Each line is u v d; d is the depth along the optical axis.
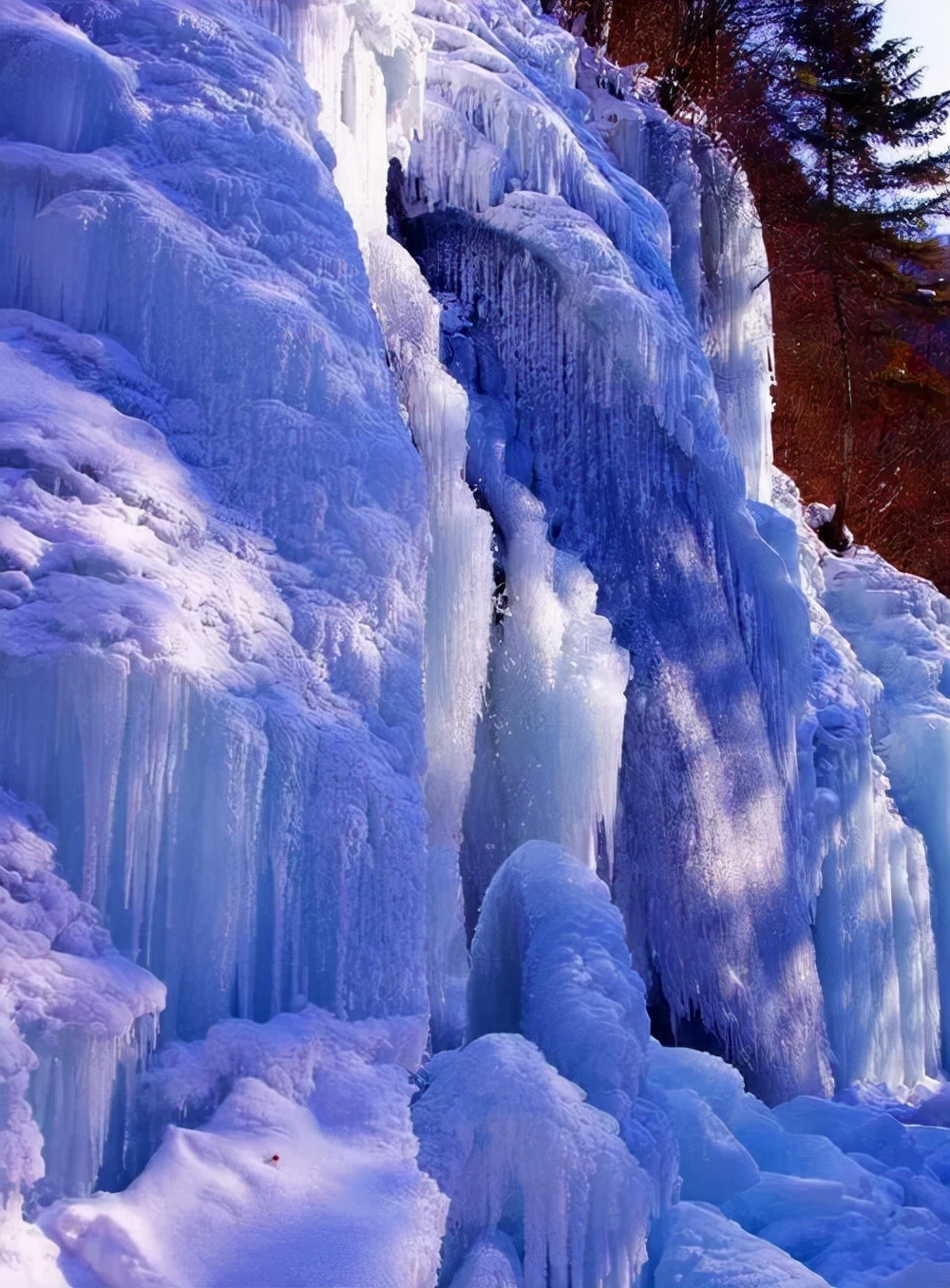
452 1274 4.12
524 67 9.69
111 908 3.58
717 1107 6.34
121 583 3.83
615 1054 4.95
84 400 4.30
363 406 5.00
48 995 3.13
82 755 3.56
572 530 8.30
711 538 8.91
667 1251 4.76
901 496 25.03
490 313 8.41
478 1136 4.22
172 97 5.27
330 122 6.57
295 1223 3.22
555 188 8.67
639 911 8.09
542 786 7.32
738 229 11.67
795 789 9.27
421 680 4.82
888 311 23.14
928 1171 7.08
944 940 11.70
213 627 4.06
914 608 13.15
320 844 4.07
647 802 8.13
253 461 4.66
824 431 24.36
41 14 5.23
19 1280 2.74
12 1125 2.84
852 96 19.83
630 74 12.34
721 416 11.47
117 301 4.68
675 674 8.34
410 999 4.23
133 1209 3.11
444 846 6.36
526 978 5.34
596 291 8.23
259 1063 3.63
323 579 4.64
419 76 7.35
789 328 23.17
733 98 17.16
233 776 3.78
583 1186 4.19
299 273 5.18
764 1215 5.76
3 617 3.57
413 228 8.50
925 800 11.88
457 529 6.76
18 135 4.88
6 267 4.64
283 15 6.38
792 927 8.96
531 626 7.45
